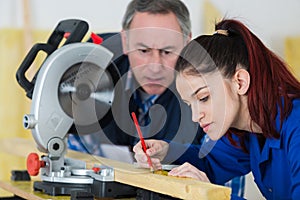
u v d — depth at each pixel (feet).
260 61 4.65
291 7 9.41
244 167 5.74
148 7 7.09
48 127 5.04
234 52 4.62
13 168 8.96
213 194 3.74
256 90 4.61
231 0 9.43
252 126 4.88
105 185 4.73
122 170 4.68
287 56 9.20
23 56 9.04
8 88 9.00
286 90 4.68
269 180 5.16
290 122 4.60
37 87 5.03
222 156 5.66
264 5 9.41
